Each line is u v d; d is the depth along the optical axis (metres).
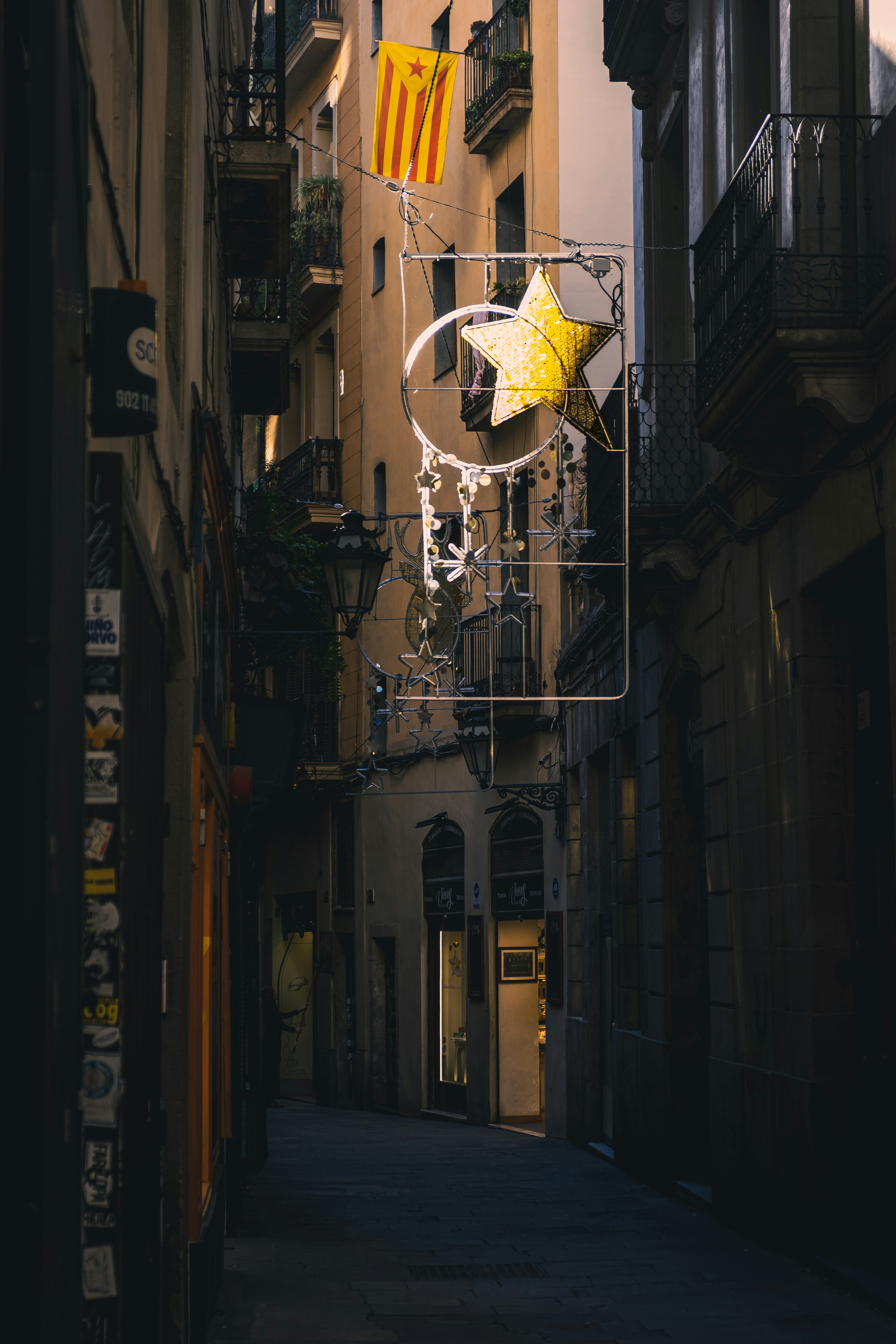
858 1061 10.26
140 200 5.03
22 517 2.39
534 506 21.81
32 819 2.36
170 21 7.42
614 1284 9.91
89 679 3.41
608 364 21.14
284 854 33.41
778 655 11.22
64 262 2.59
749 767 11.92
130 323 3.35
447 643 16.84
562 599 21.00
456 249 24.86
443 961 25.39
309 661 29.22
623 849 17.14
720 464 13.10
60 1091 2.51
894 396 8.88
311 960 32.44
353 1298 9.31
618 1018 16.92
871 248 9.46
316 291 30.77
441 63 15.13
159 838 5.65
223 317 12.92
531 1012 22.92
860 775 10.46
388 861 27.42
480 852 23.66
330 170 31.84
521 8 22.62
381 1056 27.78
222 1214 9.84
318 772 28.81
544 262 13.47
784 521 11.05
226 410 13.84
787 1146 10.72
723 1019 12.55
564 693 20.52
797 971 10.66
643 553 13.85
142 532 4.45
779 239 10.04
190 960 7.52
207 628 9.44
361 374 29.30
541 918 21.47
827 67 10.08
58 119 2.48
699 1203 13.38
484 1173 15.93
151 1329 5.41
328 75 31.61
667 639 14.74
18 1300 2.30
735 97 12.43
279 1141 19.44
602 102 21.58
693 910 14.73
